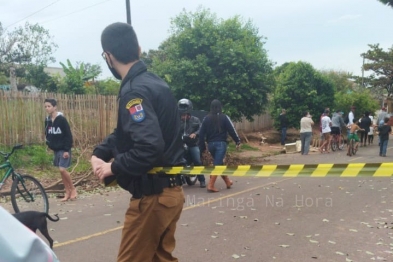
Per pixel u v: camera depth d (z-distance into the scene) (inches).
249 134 978.1
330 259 187.9
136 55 108.5
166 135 106.4
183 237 220.4
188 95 591.8
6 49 1237.7
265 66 616.1
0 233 50.4
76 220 258.1
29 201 269.0
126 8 574.2
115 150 110.5
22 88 1013.2
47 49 1279.5
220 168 118.0
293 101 992.9
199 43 587.8
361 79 1583.4
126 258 109.5
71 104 509.7
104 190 362.9
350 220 253.0
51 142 316.8
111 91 885.8
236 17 626.2
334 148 746.8
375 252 196.9
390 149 758.5
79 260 187.9
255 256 191.9
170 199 107.7
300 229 233.9
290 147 744.3
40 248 52.8
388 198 319.3
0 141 438.0
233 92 589.9
